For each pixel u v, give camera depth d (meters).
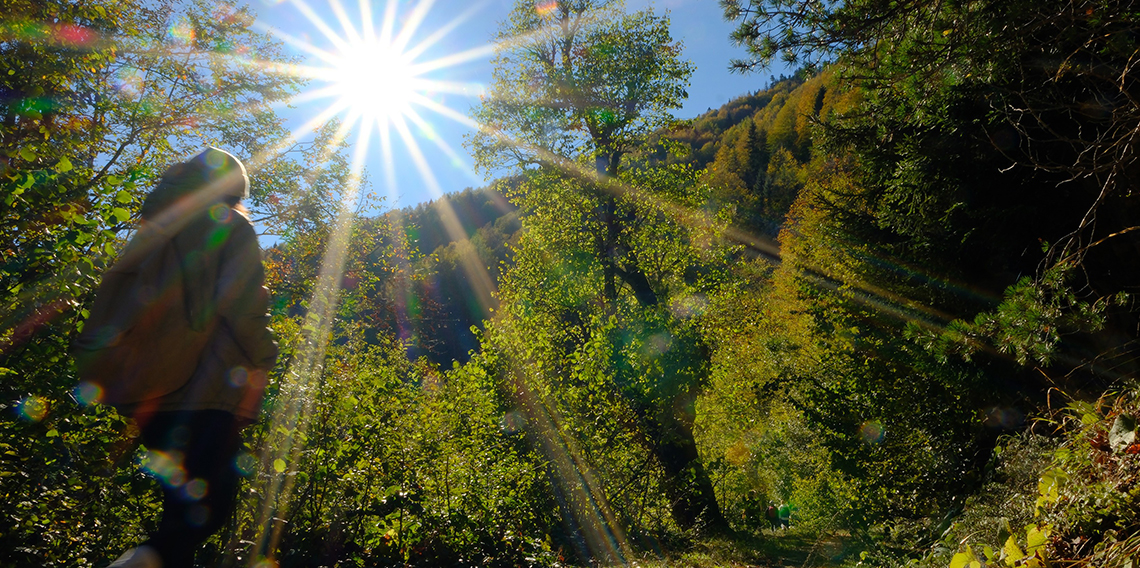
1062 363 7.81
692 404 13.66
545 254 22.06
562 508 10.09
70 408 4.18
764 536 18.14
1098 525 3.43
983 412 10.35
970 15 6.03
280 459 4.48
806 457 17.33
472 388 12.00
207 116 11.40
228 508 2.18
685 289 19.34
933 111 8.73
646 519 11.81
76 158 5.89
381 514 5.89
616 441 11.58
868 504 12.15
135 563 1.95
